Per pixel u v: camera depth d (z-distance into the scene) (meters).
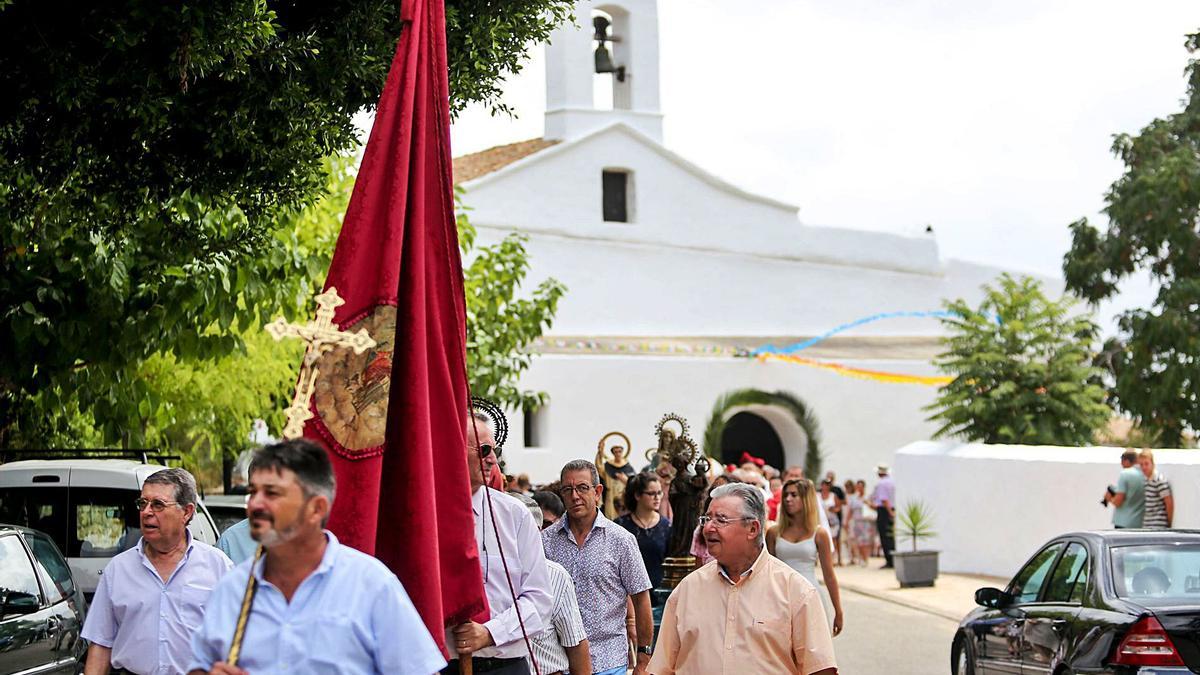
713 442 33.88
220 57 9.25
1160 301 28.92
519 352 22.92
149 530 6.93
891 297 37.06
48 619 10.01
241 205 10.92
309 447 4.23
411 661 4.24
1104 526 23.12
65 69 9.30
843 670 15.44
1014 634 11.61
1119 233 29.39
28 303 12.41
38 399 15.61
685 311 34.91
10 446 16.17
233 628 4.23
